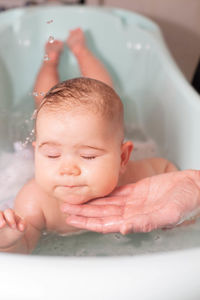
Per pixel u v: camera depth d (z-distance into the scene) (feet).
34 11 5.46
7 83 5.18
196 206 2.82
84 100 2.76
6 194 3.56
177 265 1.77
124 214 2.83
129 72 5.45
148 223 2.56
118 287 1.68
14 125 4.73
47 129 2.68
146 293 1.68
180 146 4.09
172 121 4.29
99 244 2.85
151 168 3.78
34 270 1.72
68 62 5.66
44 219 3.05
